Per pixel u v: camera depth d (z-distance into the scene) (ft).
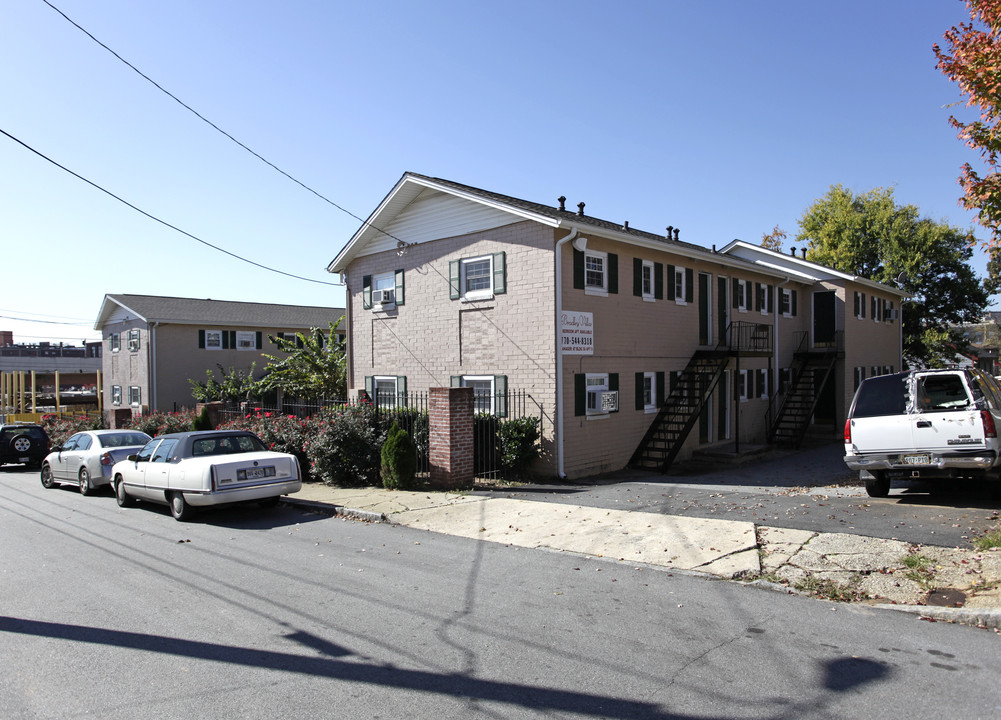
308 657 16.28
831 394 89.04
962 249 126.00
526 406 50.90
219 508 39.81
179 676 15.29
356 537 30.71
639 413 57.31
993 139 28.27
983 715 12.75
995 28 28.07
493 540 29.12
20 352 195.21
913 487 37.55
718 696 13.73
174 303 115.96
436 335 58.70
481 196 52.95
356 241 65.51
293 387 80.64
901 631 17.17
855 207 138.82
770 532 27.50
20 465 82.43
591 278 52.54
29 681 15.17
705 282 67.62
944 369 32.27
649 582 22.15
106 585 23.17
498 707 13.47
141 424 81.61
